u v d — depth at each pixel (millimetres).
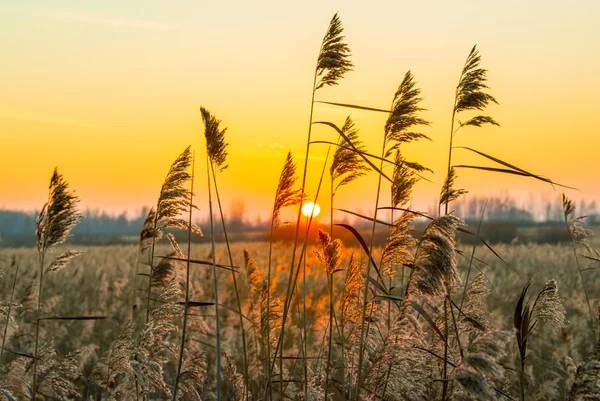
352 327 6539
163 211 6410
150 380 5949
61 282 18656
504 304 14336
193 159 6410
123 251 40062
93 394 8406
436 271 4965
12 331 8797
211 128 5637
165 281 6652
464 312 6219
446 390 5613
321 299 11234
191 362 6293
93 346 9367
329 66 5855
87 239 100438
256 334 7586
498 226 60500
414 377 5738
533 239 58031
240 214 78188
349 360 6559
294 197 6109
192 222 6371
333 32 5879
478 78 6152
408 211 5934
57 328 11742
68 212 6367
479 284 6293
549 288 5637
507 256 31188
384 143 6500
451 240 4996
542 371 9039
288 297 5891
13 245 42562
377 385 5766
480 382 3975
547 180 5234
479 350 4074
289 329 9102
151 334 6000
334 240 6395
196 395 6258
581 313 12758
